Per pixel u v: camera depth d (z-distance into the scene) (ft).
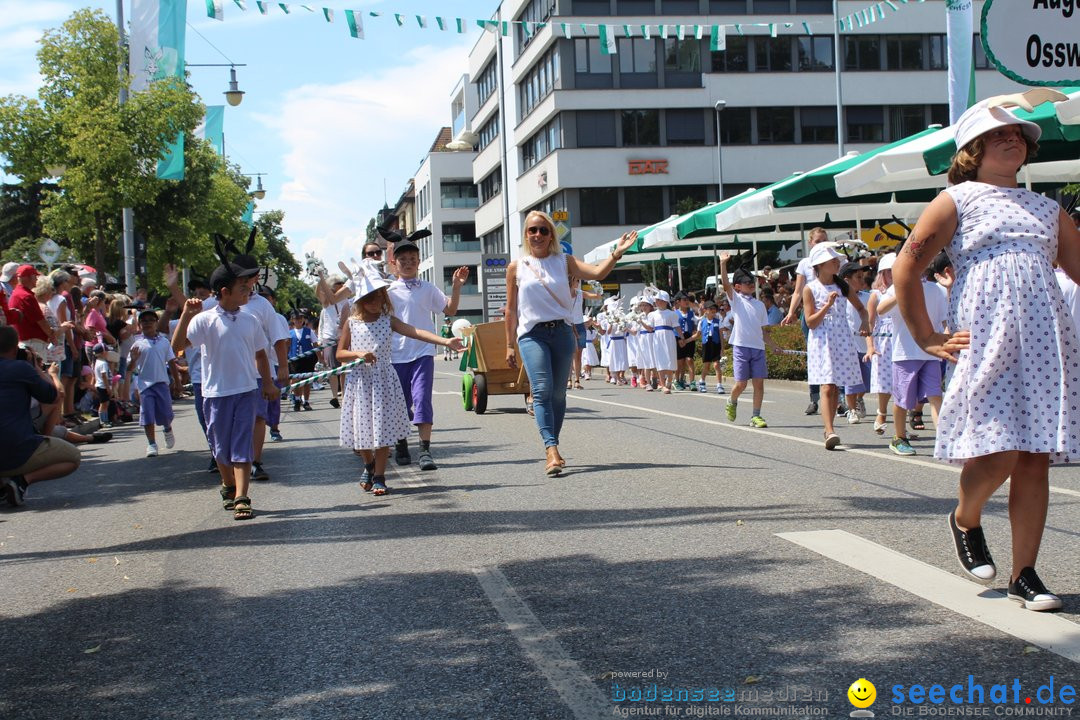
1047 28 33.45
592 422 45.29
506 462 33.22
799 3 153.07
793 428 40.52
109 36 85.40
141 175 85.30
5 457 28.84
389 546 21.38
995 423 14.44
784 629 14.56
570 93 151.53
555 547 20.43
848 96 155.63
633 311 75.46
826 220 75.87
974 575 16.01
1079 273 15.25
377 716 12.20
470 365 53.11
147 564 21.08
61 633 16.44
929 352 15.24
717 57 153.79
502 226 200.85
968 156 15.03
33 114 84.23
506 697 12.59
